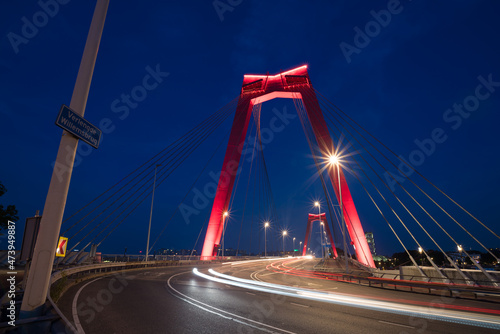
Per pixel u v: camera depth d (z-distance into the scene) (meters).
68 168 5.47
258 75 69.44
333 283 21.86
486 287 16.33
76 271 17.12
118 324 7.51
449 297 15.58
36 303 4.92
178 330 7.20
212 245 54.47
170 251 73.06
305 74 65.19
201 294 13.34
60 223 5.41
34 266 5.05
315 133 54.97
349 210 47.09
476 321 9.09
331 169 50.59
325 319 8.89
